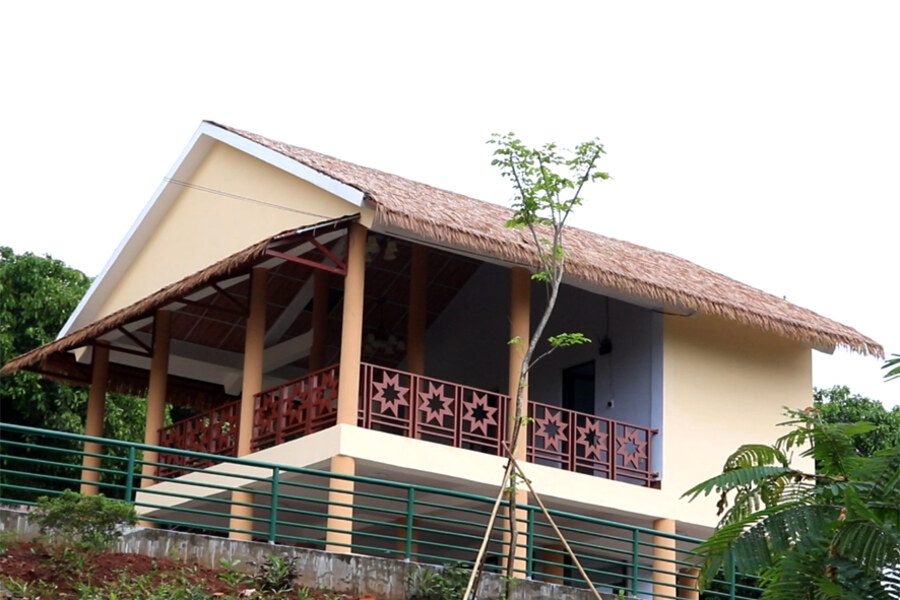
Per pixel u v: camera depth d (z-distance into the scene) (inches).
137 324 866.8
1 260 1040.2
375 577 633.0
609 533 838.5
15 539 587.2
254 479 648.4
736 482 452.4
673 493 815.1
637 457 814.5
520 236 764.0
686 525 822.5
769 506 457.7
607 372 858.8
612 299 865.5
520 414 594.6
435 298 924.0
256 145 810.8
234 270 735.7
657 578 812.0
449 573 642.8
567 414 866.8
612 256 826.2
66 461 1011.9
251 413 774.5
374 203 713.6
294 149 838.5
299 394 753.6
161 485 825.5
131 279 904.9
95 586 573.3
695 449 830.5
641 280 783.1
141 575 589.9
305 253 784.9
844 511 434.6
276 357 911.0
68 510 581.9
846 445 459.8
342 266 726.5
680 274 864.3
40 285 1019.3
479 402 765.9
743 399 857.5
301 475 733.9
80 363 887.1
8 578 558.3
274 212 797.2
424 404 746.2
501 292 899.4
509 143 608.1
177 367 915.4
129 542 607.5
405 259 872.3
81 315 919.0
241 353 918.4
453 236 717.9
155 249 889.5
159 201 879.1
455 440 751.1
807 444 864.9
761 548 435.5
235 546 622.5
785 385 878.4
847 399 1149.1
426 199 788.0
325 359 919.7
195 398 940.0
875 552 422.6
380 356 914.1
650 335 841.5
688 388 838.5
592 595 681.6
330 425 733.9
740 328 871.7
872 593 422.6
